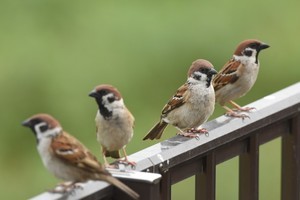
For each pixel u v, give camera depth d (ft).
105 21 53.21
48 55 52.24
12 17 53.67
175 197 45.98
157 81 51.65
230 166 46.47
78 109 50.98
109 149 26.53
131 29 52.75
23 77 51.78
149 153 21.71
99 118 25.89
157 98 51.26
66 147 22.18
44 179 50.47
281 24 53.62
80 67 51.70
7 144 51.60
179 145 22.09
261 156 48.70
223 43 52.34
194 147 22.27
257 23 53.36
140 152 21.80
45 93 51.57
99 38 52.54
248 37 52.65
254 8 53.67
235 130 23.34
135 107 50.93
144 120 50.21
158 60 52.01
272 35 53.36
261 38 53.11
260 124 24.04
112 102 25.67
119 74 51.57
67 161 22.15
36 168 50.98
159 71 51.88
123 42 52.44
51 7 54.19
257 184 24.13
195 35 52.39
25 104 51.57
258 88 52.80
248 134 23.84
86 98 51.03
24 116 51.44
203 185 22.89
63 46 52.39
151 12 53.26
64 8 54.13
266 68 53.11
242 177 24.13
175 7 53.36
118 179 20.62
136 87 51.34
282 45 53.31
